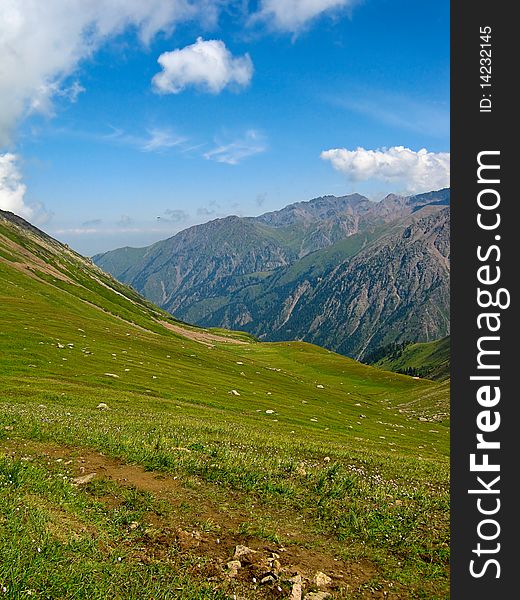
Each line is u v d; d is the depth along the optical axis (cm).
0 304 9956
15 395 4075
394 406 12912
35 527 1077
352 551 1245
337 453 2611
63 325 9212
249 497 1541
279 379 10319
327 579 1070
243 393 7231
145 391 5688
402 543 1313
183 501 1440
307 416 6372
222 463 1844
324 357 19025
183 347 11488
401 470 2375
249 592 982
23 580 862
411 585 1103
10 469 1431
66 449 1856
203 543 1181
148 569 1009
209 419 4400
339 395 10344
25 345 6644
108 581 930
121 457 1803
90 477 1538
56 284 16525
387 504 1608
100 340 8775
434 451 5612
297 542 1259
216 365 9850
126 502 1382
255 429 4000
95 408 3903
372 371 17000
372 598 1031
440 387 13862
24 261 17688
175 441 2230
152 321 19875
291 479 1775
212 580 1005
